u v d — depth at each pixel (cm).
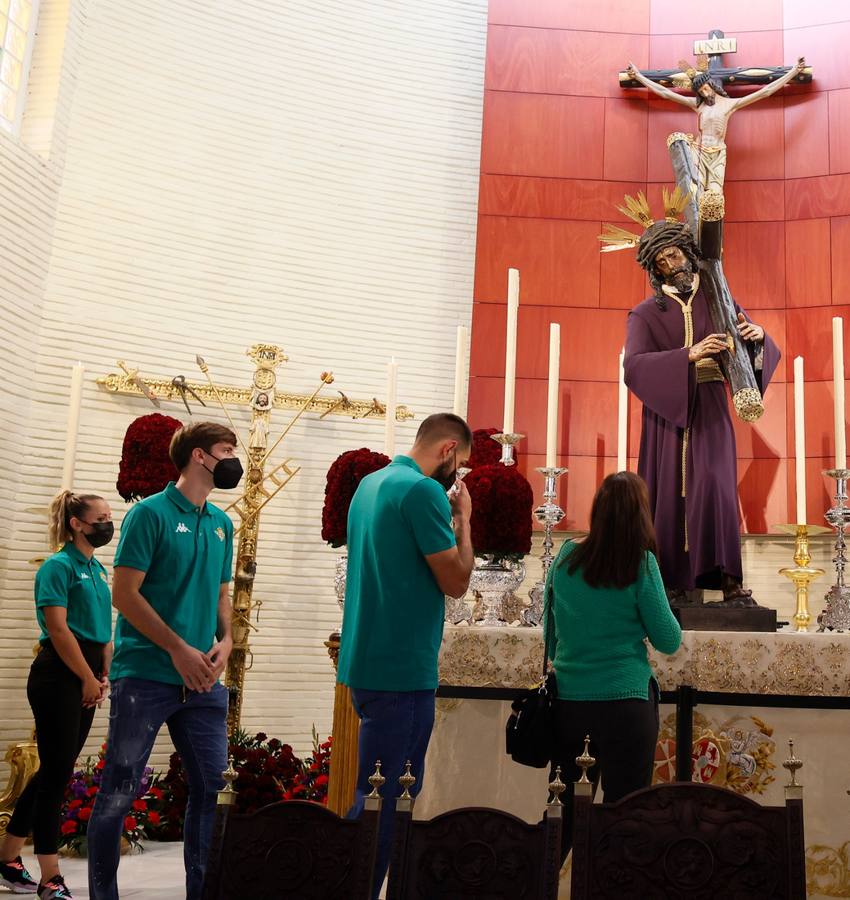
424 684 302
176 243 670
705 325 454
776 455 641
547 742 315
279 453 669
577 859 211
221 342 671
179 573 326
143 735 313
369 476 330
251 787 530
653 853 212
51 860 379
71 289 636
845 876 363
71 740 394
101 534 441
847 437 632
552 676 321
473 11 772
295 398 647
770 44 713
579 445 670
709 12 729
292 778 544
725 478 426
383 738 298
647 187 711
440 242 727
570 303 693
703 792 216
